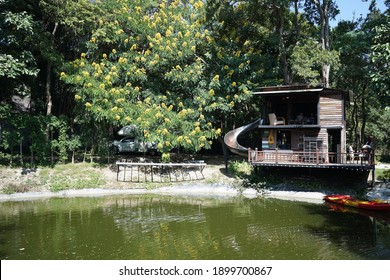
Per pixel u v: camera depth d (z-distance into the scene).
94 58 25.17
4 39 20.42
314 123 21.95
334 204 17.92
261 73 24.06
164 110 22.45
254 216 15.25
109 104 21.50
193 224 13.87
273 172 22.62
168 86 25.52
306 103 23.17
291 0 25.00
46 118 22.77
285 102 23.56
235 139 22.95
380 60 14.24
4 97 25.61
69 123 26.69
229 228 13.25
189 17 26.20
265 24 27.06
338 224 13.89
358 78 30.66
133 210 16.48
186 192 21.48
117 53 24.05
